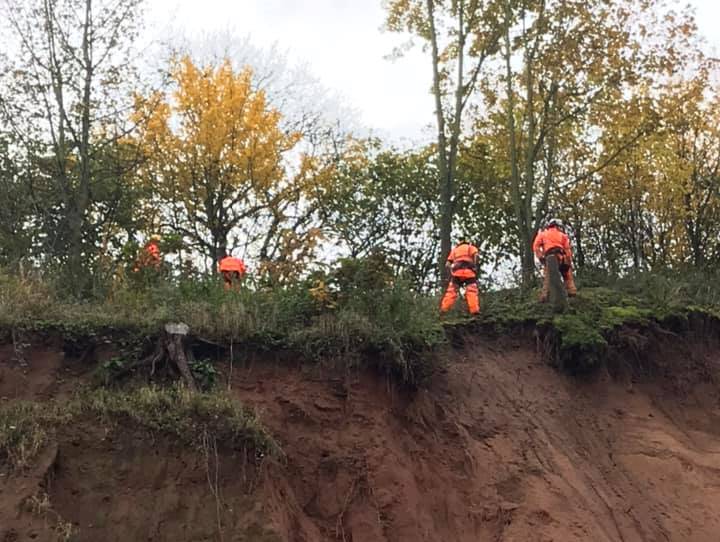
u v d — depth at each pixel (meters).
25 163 16.75
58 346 11.02
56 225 16.58
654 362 15.38
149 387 10.48
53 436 9.46
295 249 14.24
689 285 17.89
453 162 20.53
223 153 20.67
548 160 21.05
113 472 9.39
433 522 10.84
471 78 20.92
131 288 13.02
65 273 13.62
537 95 20.61
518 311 15.38
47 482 9.05
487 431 12.55
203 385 10.71
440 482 11.35
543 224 22.62
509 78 20.33
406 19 21.28
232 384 11.10
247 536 9.12
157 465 9.49
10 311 11.13
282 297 12.37
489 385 13.53
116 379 10.72
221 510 9.28
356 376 11.61
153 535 9.03
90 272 13.81
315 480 10.50
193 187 20.56
